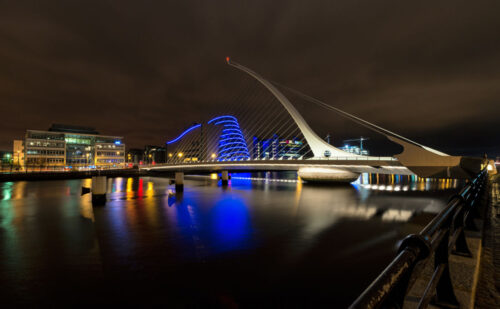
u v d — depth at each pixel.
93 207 39.19
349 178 59.22
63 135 111.12
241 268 16.36
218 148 140.88
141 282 14.70
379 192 51.00
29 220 30.72
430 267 3.12
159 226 27.69
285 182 84.88
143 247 20.72
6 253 19.50
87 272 16.05
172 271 16.05
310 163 54.97
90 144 115.94
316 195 49.44
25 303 12.77
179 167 79.12
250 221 29.84
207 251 19.61
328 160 52.69
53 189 61.47
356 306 0.82
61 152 106.12
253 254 18.81
